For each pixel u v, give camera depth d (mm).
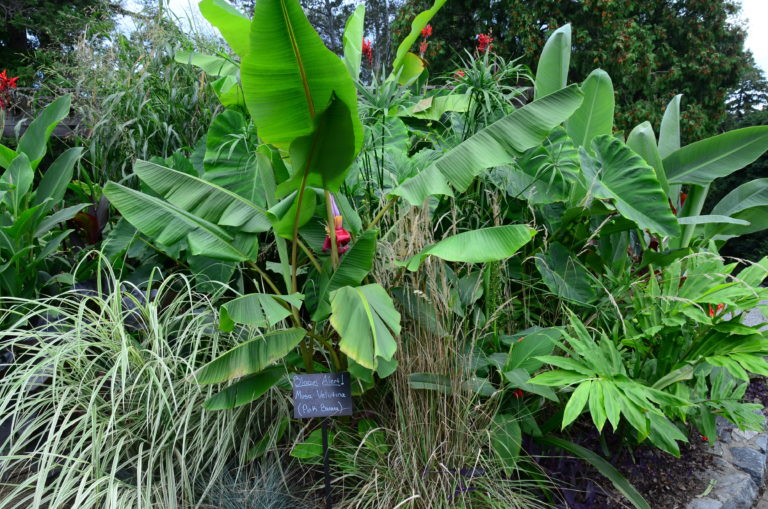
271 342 2324
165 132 4262
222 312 2113
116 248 3545
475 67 3275
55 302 3469
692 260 3168
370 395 2869
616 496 2684
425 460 2465
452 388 2527
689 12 15414
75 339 2748
